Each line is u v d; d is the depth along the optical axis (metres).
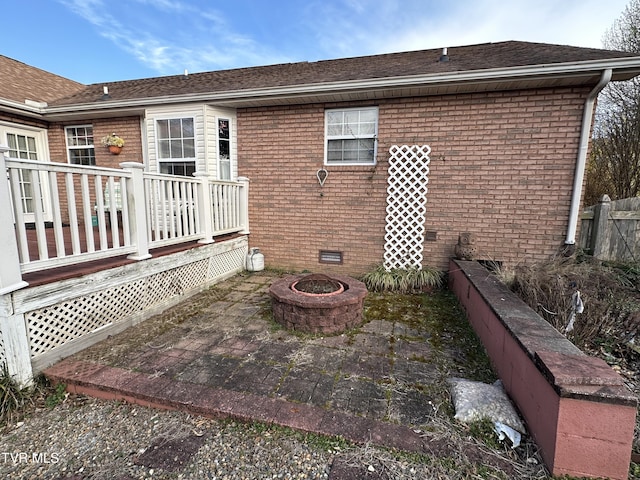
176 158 5.64
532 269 3.66
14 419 2.12
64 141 6.57
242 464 1.73
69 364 2.61
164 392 2.25
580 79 3.92
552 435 1.57
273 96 4.88
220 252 4.96
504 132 4.46
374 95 4.73
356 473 1.65
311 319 3.25
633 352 2.86
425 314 3.83
